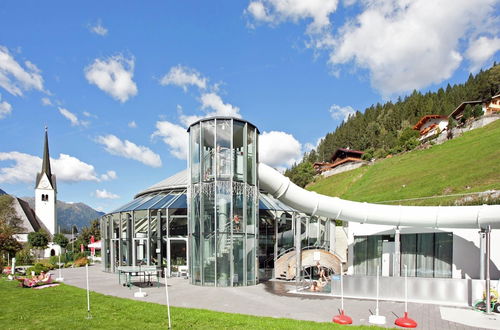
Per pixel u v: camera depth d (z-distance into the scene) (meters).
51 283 23.19
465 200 43.38
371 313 13.95
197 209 22.62
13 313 13.65
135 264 30.19
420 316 13.48
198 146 23.02
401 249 23.05
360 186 77.06
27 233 87.94
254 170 22.98
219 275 21.38
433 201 49.66
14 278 26.34
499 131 67.56
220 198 21.89
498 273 19.70
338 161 114.50
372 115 165.12
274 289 20.12
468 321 12.76
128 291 19.84
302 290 19.52
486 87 96.94
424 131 101.62
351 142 142.50
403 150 89.69
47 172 110.81
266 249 28.91
